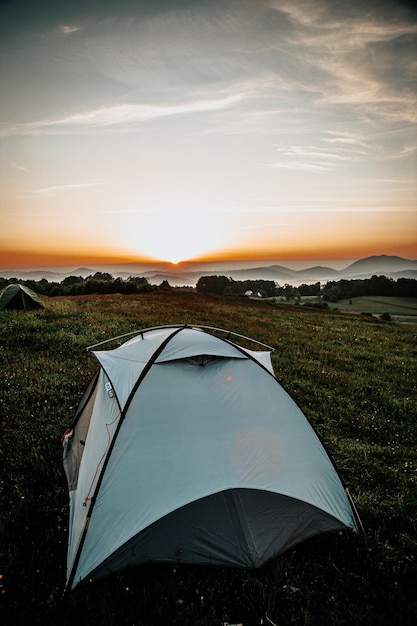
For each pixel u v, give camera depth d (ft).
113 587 13.80
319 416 30.71
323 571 15.16
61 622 12.34
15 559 14.64
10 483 19.43
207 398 16.99
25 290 70.28
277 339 61.36
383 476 22.75
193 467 15.57
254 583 14.42
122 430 15.79
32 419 26.25
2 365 36.11
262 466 16.22
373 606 13.75
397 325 116.67
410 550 16.57
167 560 15.30
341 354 55.62
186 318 72.28
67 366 37.35
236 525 16.22
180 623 12.62
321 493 16.84
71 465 20.62
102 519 14.66
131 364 18.65
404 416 32.63
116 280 211.41
